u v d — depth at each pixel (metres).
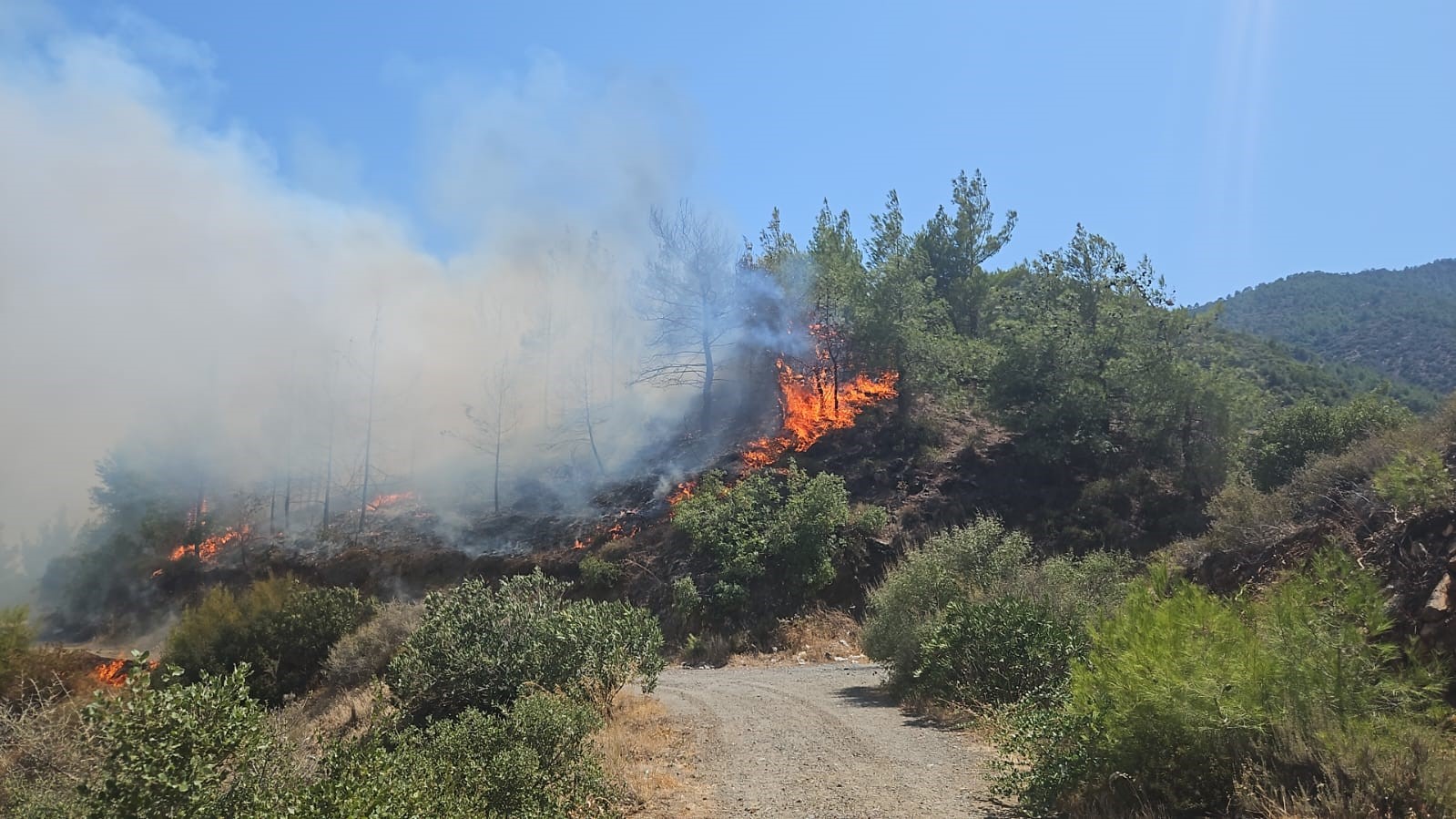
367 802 4.86
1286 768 5.56
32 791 6.50
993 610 11.27
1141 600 7.30
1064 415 29.30
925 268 34.91
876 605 14.50
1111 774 6.27
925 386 31.91
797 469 28.66
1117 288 31.64
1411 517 8.67
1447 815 4.84
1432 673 6.08
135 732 4.39
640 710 12.05
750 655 22.67
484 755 7.58
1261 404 28.95
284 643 19.16
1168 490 27.34
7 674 14.59
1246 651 6.09
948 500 27.75
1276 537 11.66
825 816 6.96
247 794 4.67
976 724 10.07
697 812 7.34
